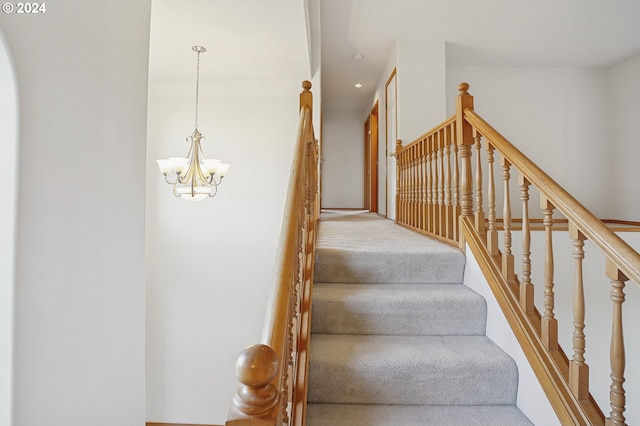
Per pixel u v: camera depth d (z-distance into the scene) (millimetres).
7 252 692
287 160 3982
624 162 4863
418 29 4160
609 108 5109
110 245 969
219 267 3984
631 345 2871
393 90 4715
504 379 1441
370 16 3896
